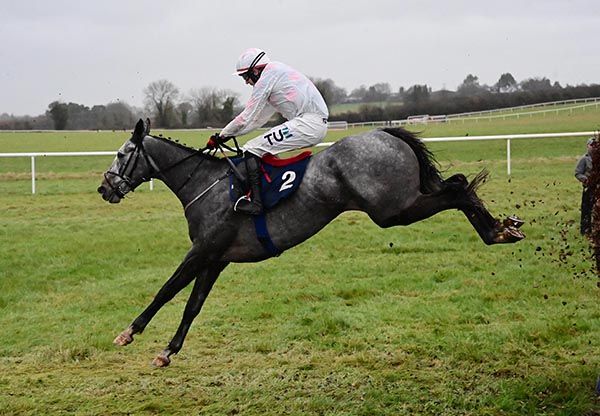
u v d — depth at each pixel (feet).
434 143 93.09
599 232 13.99
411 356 17.93
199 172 16.76
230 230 15.94
